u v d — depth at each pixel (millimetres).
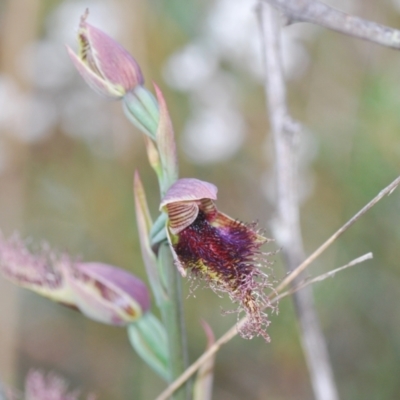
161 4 707
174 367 449
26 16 683
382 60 686
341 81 692
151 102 442
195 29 711
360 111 648
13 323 612
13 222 674
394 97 635
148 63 679
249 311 427
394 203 632
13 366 610
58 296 457
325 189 667
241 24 701
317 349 470
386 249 651
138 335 455
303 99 709
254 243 430
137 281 456
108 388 693
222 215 431
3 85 680
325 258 644
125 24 674
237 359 680
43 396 467
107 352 713
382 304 668
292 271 451
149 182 704
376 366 670
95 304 454
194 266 428
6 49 684
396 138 625
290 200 467
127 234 689
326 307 635
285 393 642
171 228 428
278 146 467
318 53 705
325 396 468
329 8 407
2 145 676
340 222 650
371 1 702
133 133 704
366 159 634
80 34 443
